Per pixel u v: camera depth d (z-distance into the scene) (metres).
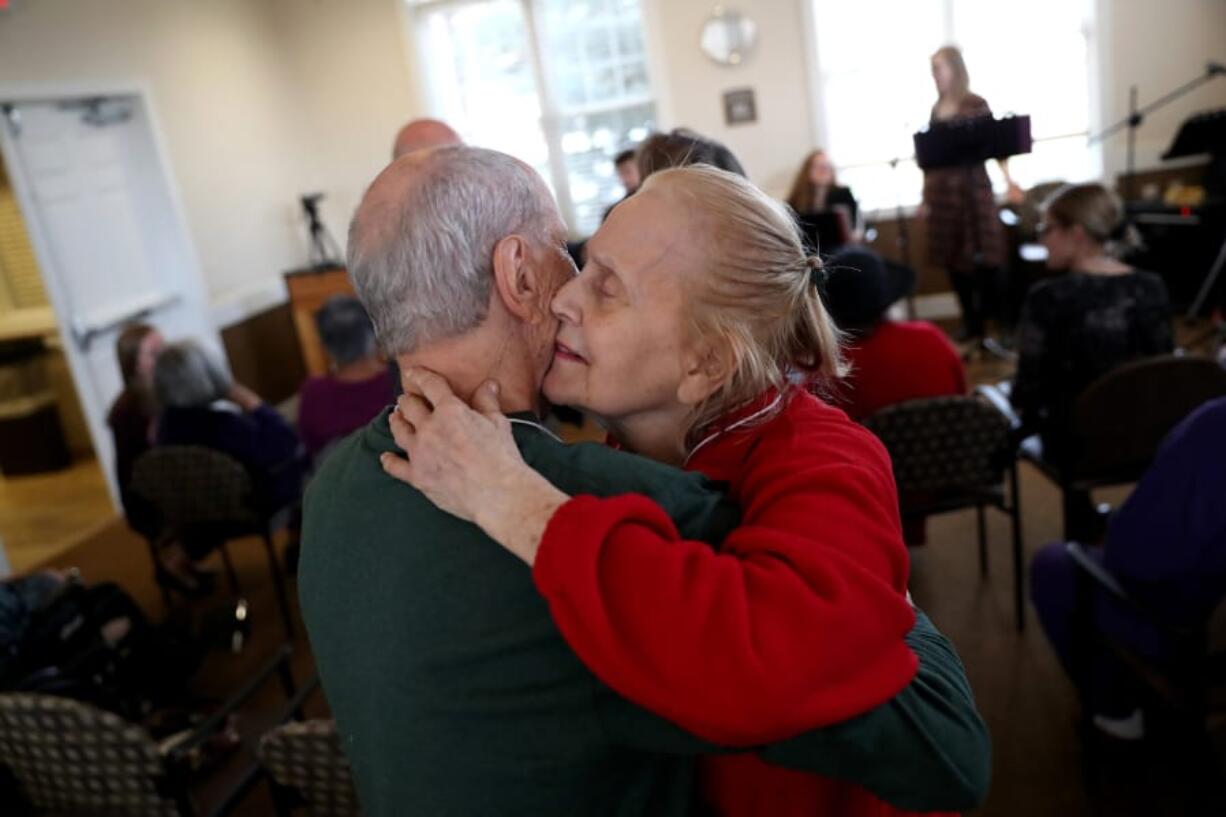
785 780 0.80
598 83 6.94
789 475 0.73
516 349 0.80
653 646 0.63
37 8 4.97
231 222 6.45
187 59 6.10
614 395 0.81
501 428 0.74
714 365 0.80
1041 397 2.79
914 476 2.61
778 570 0.65
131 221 5.64
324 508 0.83
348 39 7.05
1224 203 5.43
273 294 6.81
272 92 6.98
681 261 0.78
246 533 3.39
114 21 5.50
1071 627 2.16
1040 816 2.12
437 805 0.73
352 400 3.36
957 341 5.93
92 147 5.37
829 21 6.29
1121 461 2.58
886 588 0.67
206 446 3.33
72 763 1.74
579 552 0.65
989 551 3.33
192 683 3.17
